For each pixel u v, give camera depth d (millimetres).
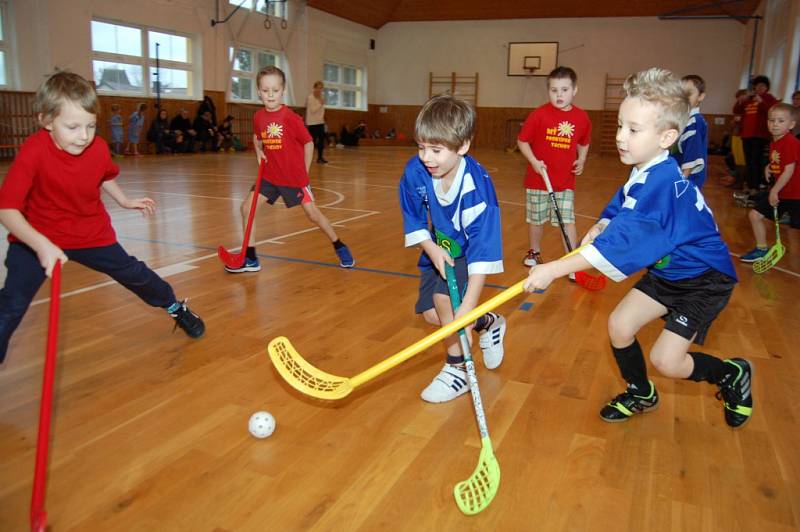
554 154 4531
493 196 2307
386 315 3566
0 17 11727
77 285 3977
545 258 5148
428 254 2389
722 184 11320
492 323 2775
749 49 18844
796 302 4047
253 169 12078
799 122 6863
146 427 2242
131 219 6332
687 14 19609
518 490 1923
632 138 1964
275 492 1876
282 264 4703
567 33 21188
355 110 22812
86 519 1728
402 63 23391
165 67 15102
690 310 2109
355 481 1946
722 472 2051
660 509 1842
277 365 2205
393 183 10562
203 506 1797
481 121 22766
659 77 1924
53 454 2051
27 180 2217
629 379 2350
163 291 2906
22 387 2535
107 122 13672
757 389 2707
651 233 1939
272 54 18875
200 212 6898
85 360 2816
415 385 2674
